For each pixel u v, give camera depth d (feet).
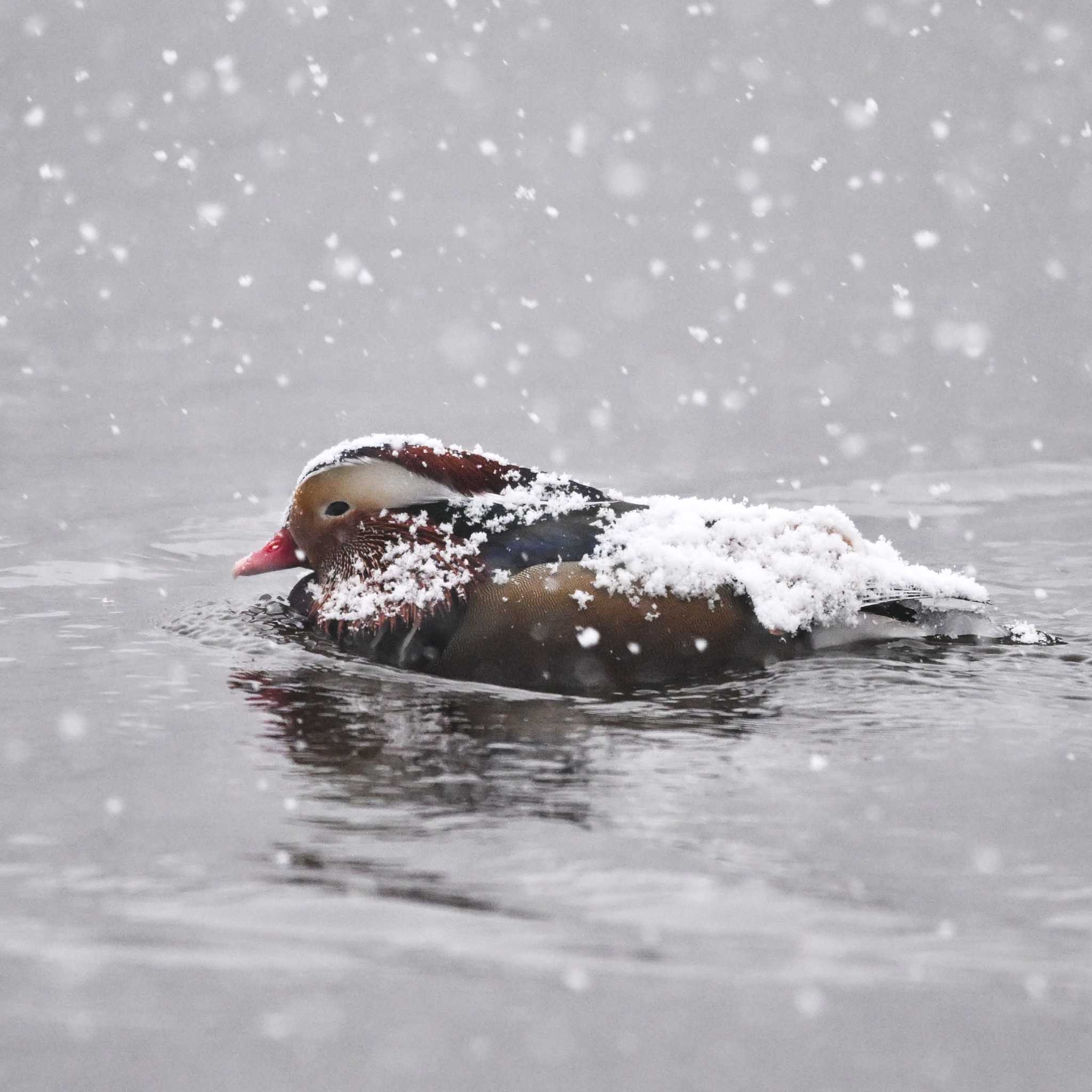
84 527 52.11
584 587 34.50
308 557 38.32
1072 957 21.47
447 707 32.94
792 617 34.68
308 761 29.68
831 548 35.99
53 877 24.09
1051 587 43.42
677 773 28.84
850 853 25.09
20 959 21.13
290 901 23.13
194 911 22.79
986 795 27.50
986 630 37.01
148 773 29.04
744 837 25.75
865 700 32.65
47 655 37.24
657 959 21.31
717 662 34.65
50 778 28.73
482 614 34.99
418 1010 19.79
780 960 21.31
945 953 21.56
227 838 25.73
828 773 28.71
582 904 23.13
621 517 36.42
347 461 37.35
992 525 51.55
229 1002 19.93
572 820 26.55
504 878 24.09
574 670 34.42
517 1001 20.04
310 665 35.83
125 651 37.50
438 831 26.04
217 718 32.37
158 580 45.29
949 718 31.58
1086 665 34.96
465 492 36.83
